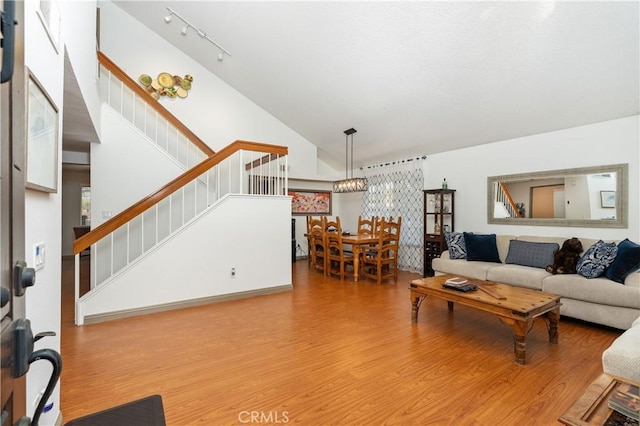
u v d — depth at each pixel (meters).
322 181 7.46
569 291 3.14
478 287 2.96
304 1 3.60
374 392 1.92
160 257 3.50
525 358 2.33
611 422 1.25
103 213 4.13
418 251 5.81
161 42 5.45
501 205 4.61
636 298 2.68
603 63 2.94
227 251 3.93
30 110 1.12
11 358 0.69
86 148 4.76
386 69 4.03
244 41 4.73
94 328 2.97
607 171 3.58
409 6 3.13
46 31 1.32
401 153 6.03
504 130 4.37
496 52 3.20
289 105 5.96
